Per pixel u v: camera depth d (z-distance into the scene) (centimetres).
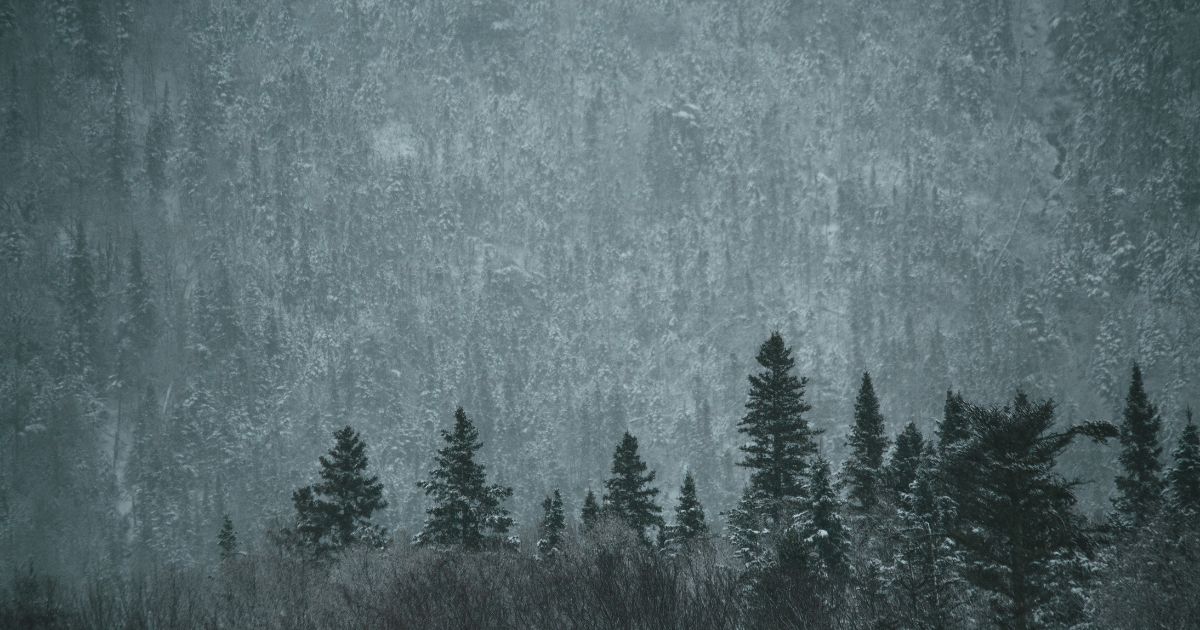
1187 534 1775
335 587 1584
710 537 2425
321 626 1282
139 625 1245
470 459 2697
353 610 1280
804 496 2450
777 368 2581
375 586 1517
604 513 2770
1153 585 1529
